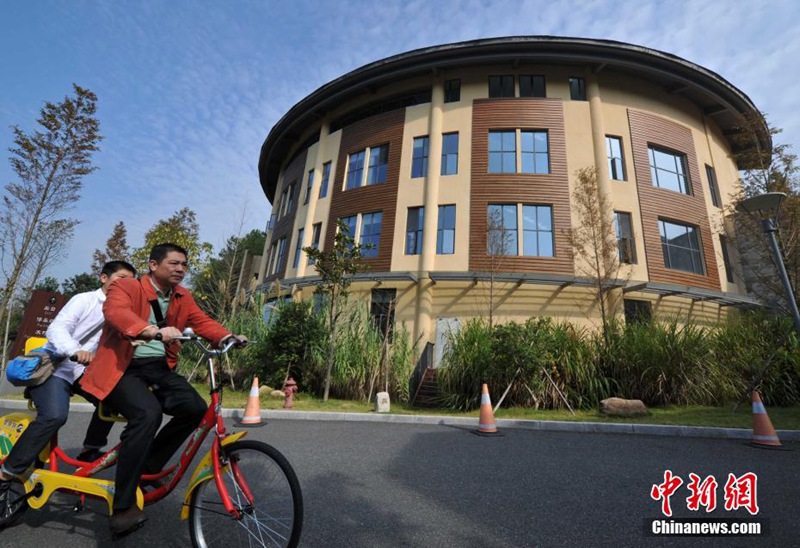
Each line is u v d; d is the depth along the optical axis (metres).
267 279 20.86
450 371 8.94
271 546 1.98
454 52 16.27
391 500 3.15
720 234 16.11
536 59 16.09
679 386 8.59
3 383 9.89
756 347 9.42
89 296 2.82
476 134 15.91
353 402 9.30
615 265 12.76
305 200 19.33
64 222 15.36
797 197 11.18
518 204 14.78
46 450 2.64
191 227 18.25
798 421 6.96
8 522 2.54
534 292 13.80
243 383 10.62
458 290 14.23
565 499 3.23
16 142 13.85
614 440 5.67
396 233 15.54
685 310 14.23
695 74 16.12
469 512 2.94
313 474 3.79
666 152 16.30
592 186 13.11
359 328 10.69
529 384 8.52
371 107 19.05
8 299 13.96
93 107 14.91
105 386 2.27
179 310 2.65
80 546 2.35
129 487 2.20
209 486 2.22
